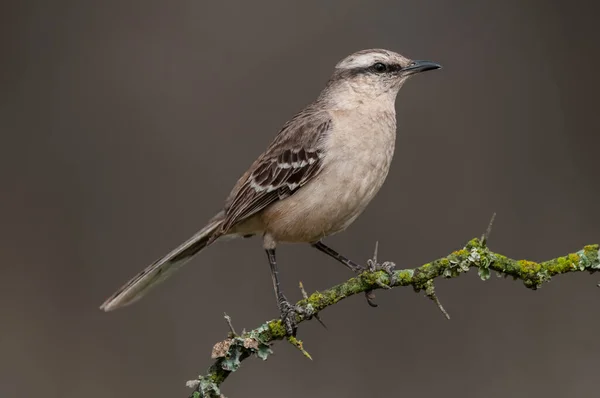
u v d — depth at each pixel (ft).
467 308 39.47
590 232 42.11
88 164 45.21
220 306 41.29
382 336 39.22
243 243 42.37
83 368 40.04
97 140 45.73
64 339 40.91
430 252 42.04
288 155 30.19
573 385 37.47
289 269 41.19
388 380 38.42
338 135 29.78
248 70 46.62
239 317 40.98
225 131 45.75
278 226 30.60
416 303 39.63
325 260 41.22
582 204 42.86
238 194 31.24
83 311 41.96
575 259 23.31
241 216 30.96
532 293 39.63
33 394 39.11
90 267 43.04
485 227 42.45
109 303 30.22
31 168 45.11
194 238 31.45
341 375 38.55
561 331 38.78
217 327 40.88
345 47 46.68
